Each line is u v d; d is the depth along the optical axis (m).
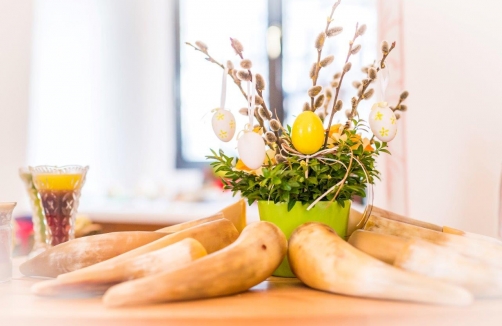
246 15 4.11
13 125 3.04
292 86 4.05
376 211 1.03
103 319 0.73
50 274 0.95
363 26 0.94
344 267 0.80
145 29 4.09
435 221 1.61
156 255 0.82
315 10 3.99
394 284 0.76
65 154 3.54
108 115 3.88
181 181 4.15
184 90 4.21
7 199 3.00
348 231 1.03
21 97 3.07
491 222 1.53
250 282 0.82
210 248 0.90
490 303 0.77
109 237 0.93
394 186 1.75
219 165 1.01
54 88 3.44
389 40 1.76
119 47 3.97
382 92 0.92
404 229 0.95
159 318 0.73
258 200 0.99
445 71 1.58
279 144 0.96
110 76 3.90
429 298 0.74
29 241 1.87
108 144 3.89
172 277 0.77
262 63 4.09
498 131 1.52
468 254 0.88
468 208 1.56
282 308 0.76
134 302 0.75
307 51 4.02
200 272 0.78
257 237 0.84
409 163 1.66
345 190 0.95
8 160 3.02
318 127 0.90
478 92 1.54
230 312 0.74
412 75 1.64
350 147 0.93
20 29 3.07
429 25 1.60
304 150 0.91
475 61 1.54
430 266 0.80
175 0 4.15
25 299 0.83
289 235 0.95
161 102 4.16
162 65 4.15
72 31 3.61
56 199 1.16
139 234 0.94
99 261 0.92
